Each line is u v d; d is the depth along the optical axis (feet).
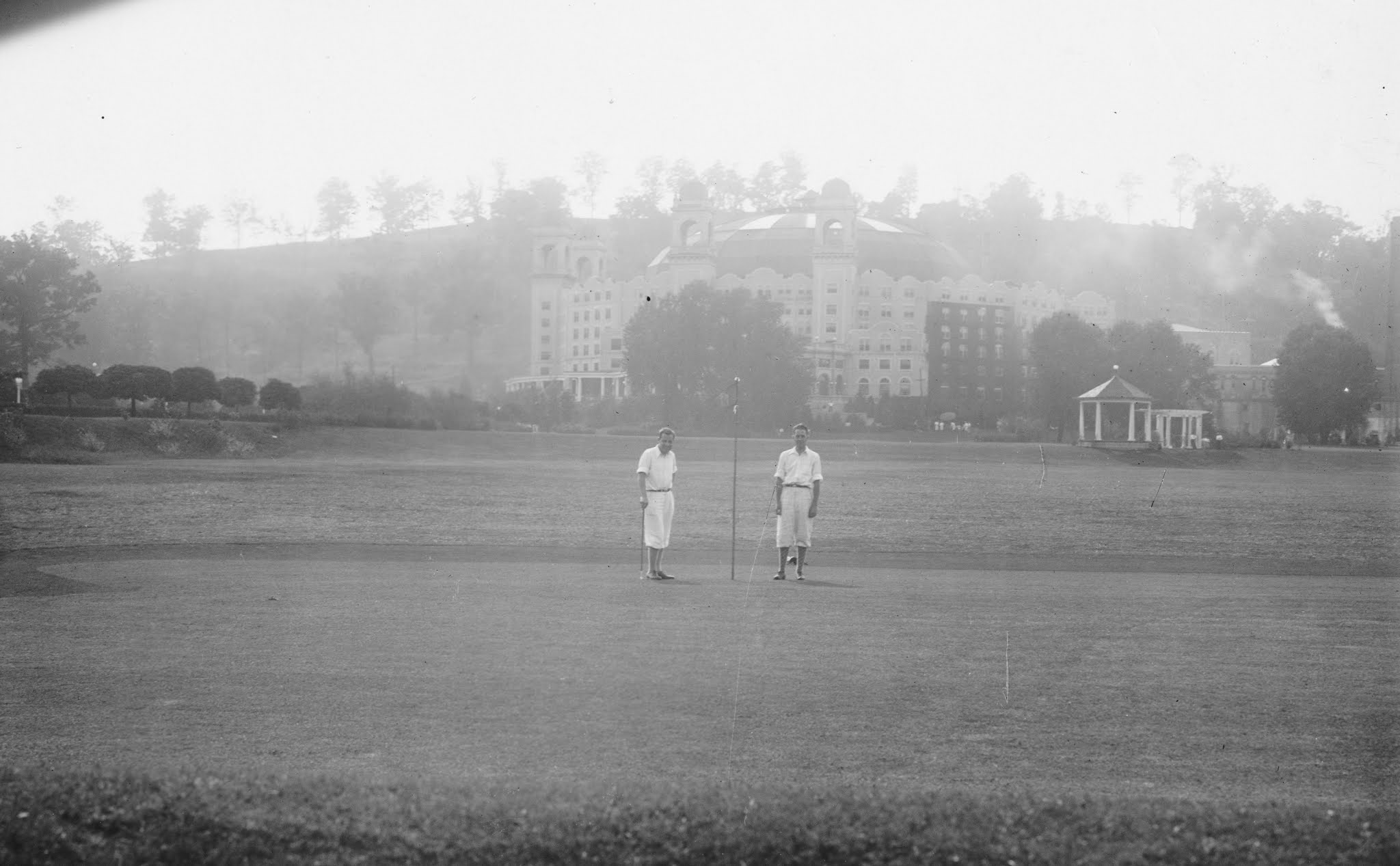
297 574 83.92
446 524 134.00
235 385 308.60
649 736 37.83
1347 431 397.80
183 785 29.40
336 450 274.98
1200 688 45.75
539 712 41.01
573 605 68.18
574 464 266.57
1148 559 105.50
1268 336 567.59
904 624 61.72
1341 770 34.71
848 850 25.96
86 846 26.17
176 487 177.06
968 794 29.73
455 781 31.40
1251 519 157.17
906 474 258.98
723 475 239.50
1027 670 49.16
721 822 27.22
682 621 62.13
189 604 67.51
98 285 413.39
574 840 26.32
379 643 54.44
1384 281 498.28
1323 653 54.03
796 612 66.03
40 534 116.16
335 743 36.73
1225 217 622.13
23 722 39.09
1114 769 34.55
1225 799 31.60
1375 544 124.16
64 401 287.48
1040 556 107.04
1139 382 474.08
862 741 37.47
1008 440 460.14
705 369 482.69
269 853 25.86
